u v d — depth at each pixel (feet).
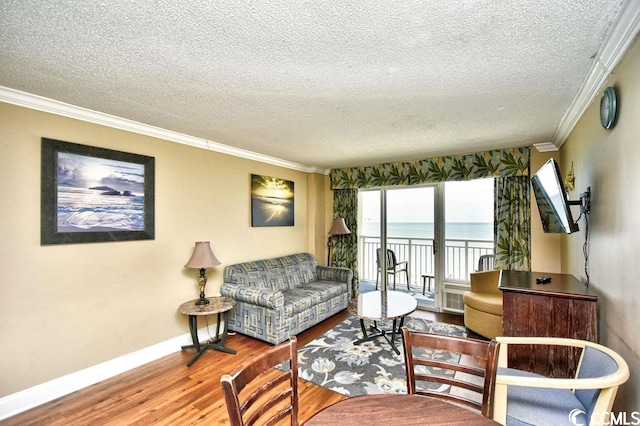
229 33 4.68
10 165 7.00
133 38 4.83
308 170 16.76
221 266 11.98
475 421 3.40
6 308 6.92
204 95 7.10
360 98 7.22
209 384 8.05
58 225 7.70
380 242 16.63
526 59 5.42
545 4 3.98
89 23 4.44
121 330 8.88
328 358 9.48
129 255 9.12
